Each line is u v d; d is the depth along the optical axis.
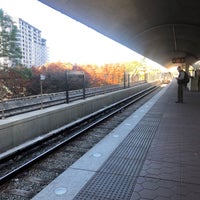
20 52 48.41
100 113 12.46
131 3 11.15
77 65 61.97
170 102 14.14
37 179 4.54
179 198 3.25
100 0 10.19
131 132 6.97
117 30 15.73
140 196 3.32
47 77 48.16
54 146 6.42
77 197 3.32
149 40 21.77
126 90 21.31
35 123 7.00
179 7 12.04
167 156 4.93
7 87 42.50
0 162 5.37
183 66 40.84
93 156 4.95
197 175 3.99
